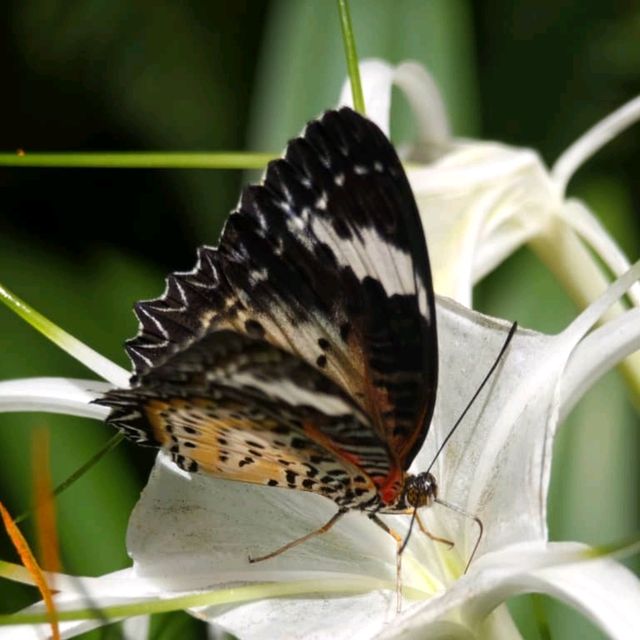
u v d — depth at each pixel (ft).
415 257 1.67
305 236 1.67
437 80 2.10
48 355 2.02
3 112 2.38
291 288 1.67
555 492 1.96
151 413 1.66
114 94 2.37
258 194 1.68
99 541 1.95
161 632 1.84
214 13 2.35
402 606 1.71
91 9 2.33
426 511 1.73
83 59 2.36
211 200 2.30
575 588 1.59
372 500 1.71
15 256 2.07
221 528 1.73
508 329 1.71
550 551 1.61
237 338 1.62
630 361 1.89
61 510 1.95
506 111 2.29
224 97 2.34
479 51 2.30
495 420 1.70
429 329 1.68
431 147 1.99
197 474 1.73
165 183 2.34
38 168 2.38
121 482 1.97
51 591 1.67
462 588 1.63
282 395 1.65
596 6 2.28
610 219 2.09
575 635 1.92
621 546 1.58
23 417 1.98
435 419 1.73
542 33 2.29
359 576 1.72
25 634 1.67
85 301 2.05
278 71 2.09
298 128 2.07
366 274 1.67
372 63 1.90
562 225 1.94
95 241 2.29
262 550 1.73
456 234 1.89
